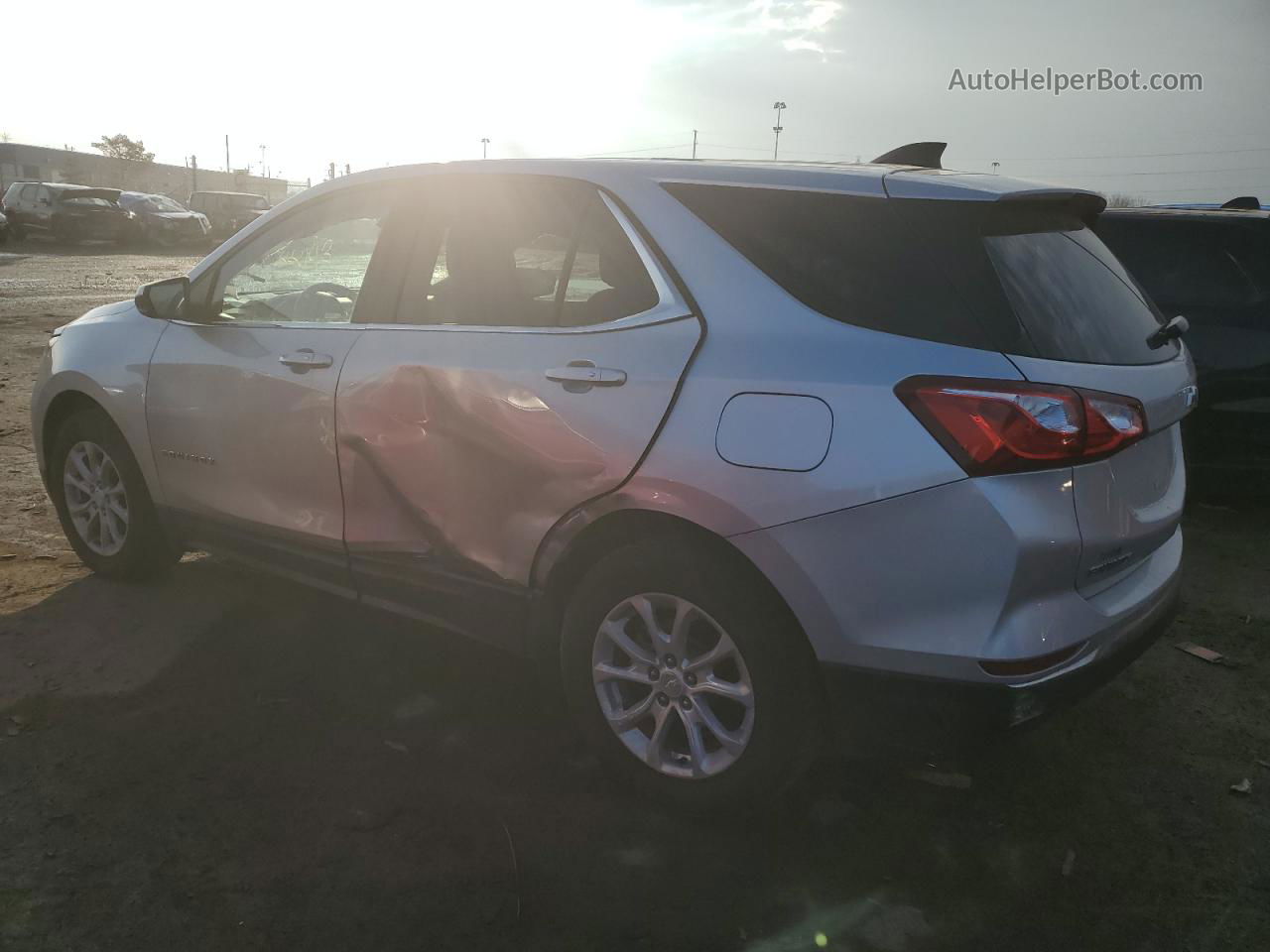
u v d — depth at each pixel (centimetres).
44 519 537
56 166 6391
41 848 269
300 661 382
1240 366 543
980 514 238
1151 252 580
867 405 248
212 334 391
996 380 241
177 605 429
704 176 296
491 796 300
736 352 268
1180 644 425
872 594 249
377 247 353
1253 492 557
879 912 257
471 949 239
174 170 7288
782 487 254
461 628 332
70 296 1652
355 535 347
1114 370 262
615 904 256
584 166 316
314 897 254
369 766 314
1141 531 270
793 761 271
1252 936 252
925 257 259
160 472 412
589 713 301
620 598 287
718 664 276
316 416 350
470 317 323
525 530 303
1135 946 248
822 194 277
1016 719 245
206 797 294
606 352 288
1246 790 315
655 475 272
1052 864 279
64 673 366
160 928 242
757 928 249
